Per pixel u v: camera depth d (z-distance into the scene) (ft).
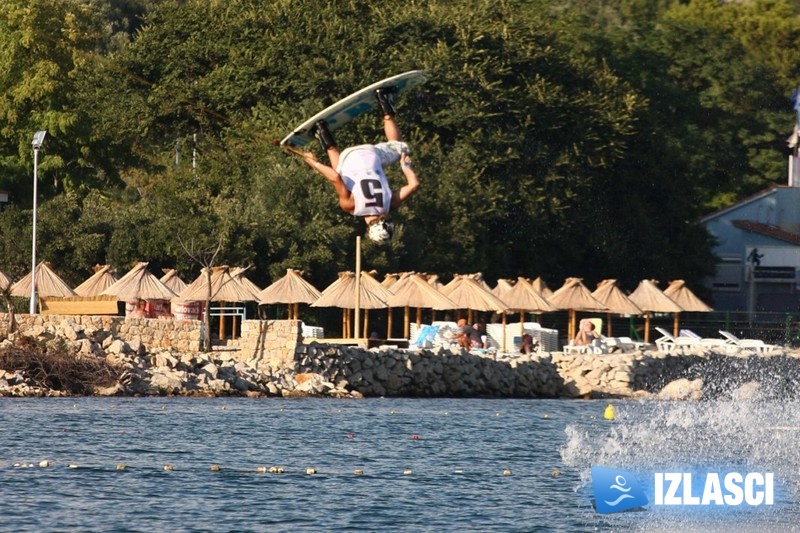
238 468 378.94
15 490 334.24
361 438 454.81
